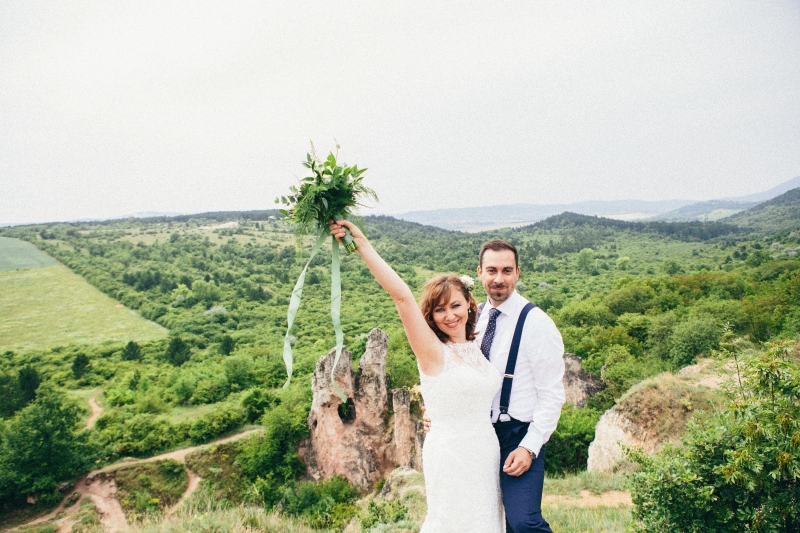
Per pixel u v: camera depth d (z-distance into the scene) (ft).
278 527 24.66
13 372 248.93
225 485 125.08
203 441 144.05
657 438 48.24
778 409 14.62
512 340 11.08
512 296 11.62
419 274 465.06
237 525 23.54
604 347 171.32
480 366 10.10
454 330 10.29
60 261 547.49
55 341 312.09
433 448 9.91
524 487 9.76
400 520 30.60
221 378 198.90
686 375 56.85
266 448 123.95
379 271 9.42
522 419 10.85
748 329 146.72
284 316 351.05
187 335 304.50
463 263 559.38
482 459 9.66
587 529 22.84
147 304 399.44
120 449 137.28
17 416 150.00
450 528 9.42
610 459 52.49
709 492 14.78
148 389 200.75
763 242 561.43
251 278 481.05
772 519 13.93
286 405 139.44
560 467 73.15
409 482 53.11
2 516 113.91
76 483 125.29
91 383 225.97
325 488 108.78
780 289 189.37
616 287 299.38
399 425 108.99
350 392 118.42
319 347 255.09
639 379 114.62
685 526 15.61
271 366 216.74
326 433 116.88
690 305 216.13
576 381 118.01
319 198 9.67
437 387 9.66
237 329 331.16
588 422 79.82
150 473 128.98
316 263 533.96
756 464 14.02
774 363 14.96
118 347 290.56
